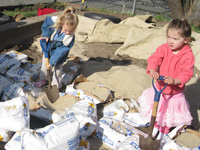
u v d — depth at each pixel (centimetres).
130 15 938
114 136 286
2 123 268
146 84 428
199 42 537
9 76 392
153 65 283
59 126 248
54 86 361
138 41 552
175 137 309
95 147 286
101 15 731
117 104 347
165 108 292
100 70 464
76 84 392
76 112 293
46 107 333
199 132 318
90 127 282
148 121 318
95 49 576
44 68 396
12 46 540
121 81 420
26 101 285
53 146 235
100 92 375
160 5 1180
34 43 568
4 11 779
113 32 614
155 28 611
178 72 286
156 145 249
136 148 257
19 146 242
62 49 350
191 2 705
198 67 518
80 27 624
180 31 259
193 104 390
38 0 938
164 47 287
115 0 1182
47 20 361
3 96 342
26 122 272
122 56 554
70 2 1034
